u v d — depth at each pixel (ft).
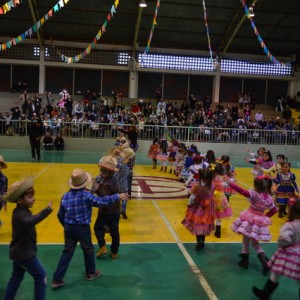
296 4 78.48
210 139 71.56
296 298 15.14
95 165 51.60
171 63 95.96
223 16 83.10
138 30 85.10
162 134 70.44
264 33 89.30
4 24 84.53
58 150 67.77
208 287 15.83
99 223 18.53
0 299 14.25
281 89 102.73
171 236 22.41
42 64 92.27
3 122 68.33
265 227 17.33
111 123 71.15
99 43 93.09
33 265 12.76
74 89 96.17
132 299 14.61
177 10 80.64
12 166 48.11
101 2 77.41
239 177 46.44
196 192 19.89
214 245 21.03
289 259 13.21
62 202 15.64
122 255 19.08
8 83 93.66
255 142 72.69
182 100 97.45
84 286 15.58
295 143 74.08
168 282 16.20
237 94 101.19
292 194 27.55
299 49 97.14
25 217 12.51
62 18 82.99
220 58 95.91
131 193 34.60
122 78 97.60
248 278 16.81
